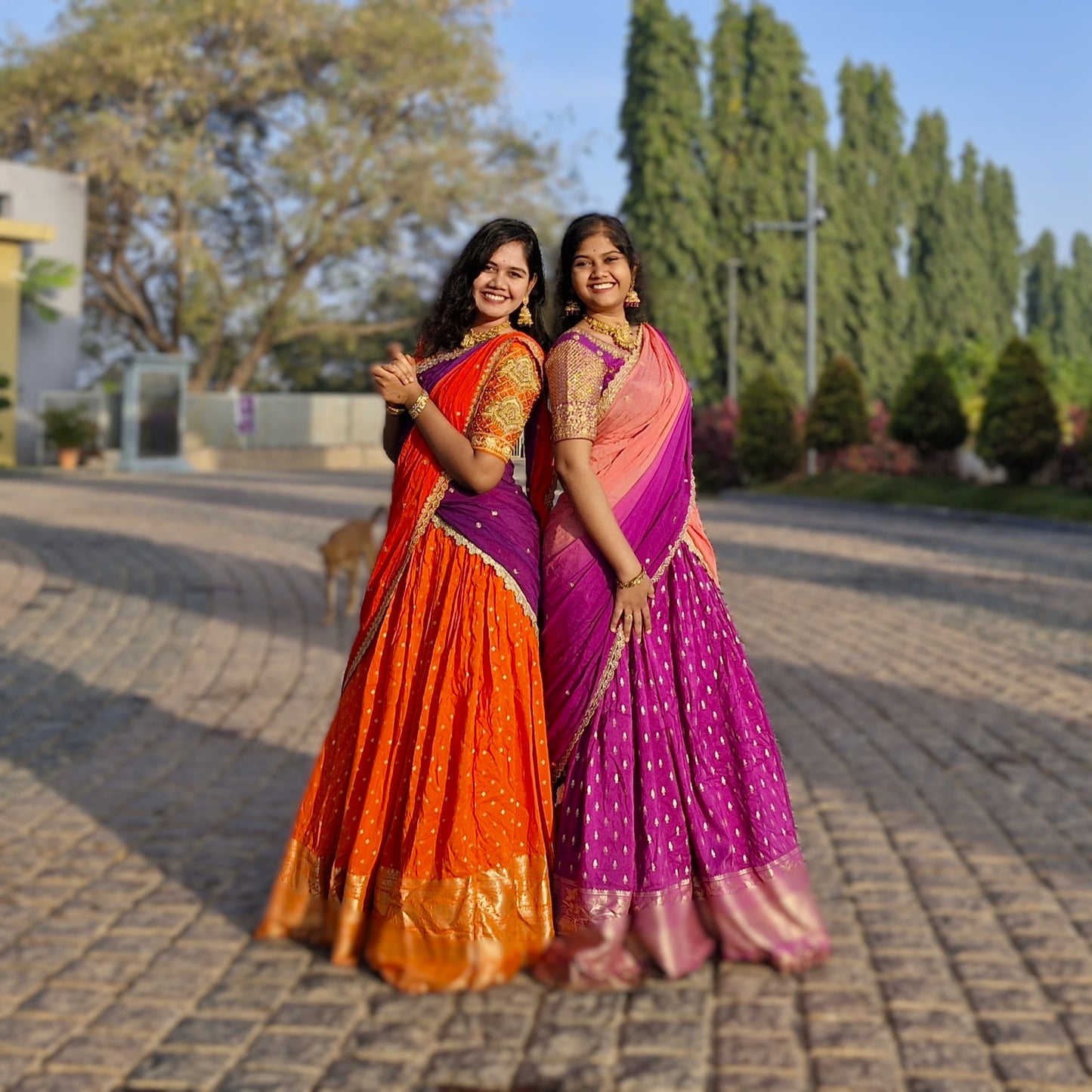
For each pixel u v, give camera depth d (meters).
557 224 35.25
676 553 3.02
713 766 2.99
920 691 6.46
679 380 3.04
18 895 3.51
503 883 2.88
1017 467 19.86
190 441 31.23
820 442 25.33
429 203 33.97
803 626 8.59
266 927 3.20
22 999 2.86
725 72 42.91
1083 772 4.90
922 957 3.11
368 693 3.02
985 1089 2.47
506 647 2.93
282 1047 2.64
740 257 42.59
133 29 30.53
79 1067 2.55
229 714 5.86
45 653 7.28
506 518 2.99
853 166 49.38
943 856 3.90
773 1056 2.60
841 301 45.75
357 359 40.53
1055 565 12.40
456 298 3.10
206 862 3.79
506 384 2.94
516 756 2.92
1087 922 3.34
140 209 32.47
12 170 27.56
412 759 2.92
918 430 22.64
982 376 31.75
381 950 2.93
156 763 4.98
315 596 9.66
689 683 2.98
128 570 10.81
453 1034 2.70
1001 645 7.90
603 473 2.96
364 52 33.03
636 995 2.88
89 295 37.00
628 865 2.90
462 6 34.28
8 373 26.11
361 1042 2.66
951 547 14.23
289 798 4.50
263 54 32.59
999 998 2.87
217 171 32.44
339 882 3.05
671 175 41.38
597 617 2.93
